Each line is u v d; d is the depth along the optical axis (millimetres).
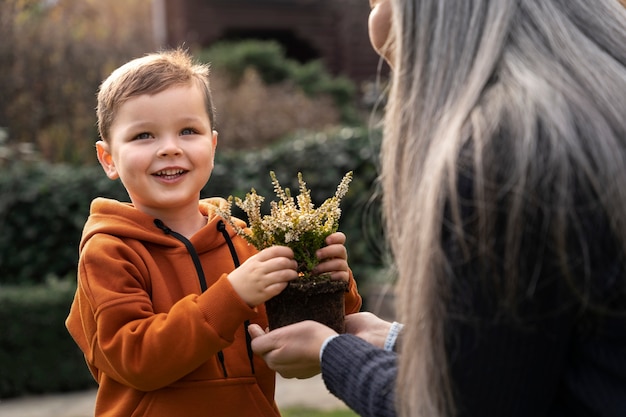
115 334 1700
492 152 1154
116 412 1793
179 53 2115
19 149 7035
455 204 1162
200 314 1654
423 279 1192
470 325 1170
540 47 1265
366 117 11484
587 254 1114
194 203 1960
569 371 1221
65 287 5578
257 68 12398
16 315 5312
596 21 1317
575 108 1174
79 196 6230
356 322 1819
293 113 10219
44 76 8836
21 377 5328
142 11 13305
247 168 6660
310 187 6625
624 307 1146
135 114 1837
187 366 1666
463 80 1269
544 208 1118
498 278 1141
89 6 12086
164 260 1855
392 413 1309
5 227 6176
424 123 1275
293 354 1548
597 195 1123
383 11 1476
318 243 1743
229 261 1930
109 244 1783
